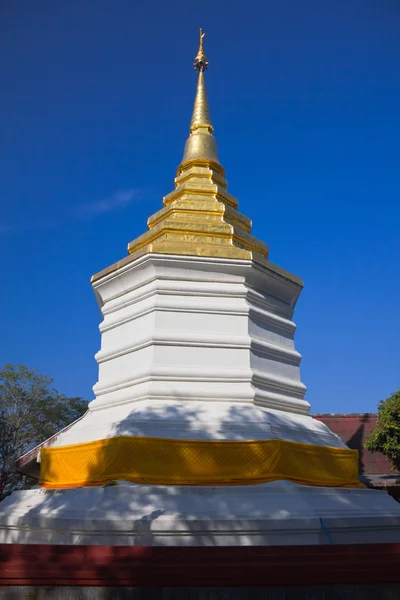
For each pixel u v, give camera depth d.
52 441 13.73
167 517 9.20
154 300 13.10
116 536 9.02
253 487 10.20
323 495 10.63
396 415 17.75
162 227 14.47
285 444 10.99
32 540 9.88
